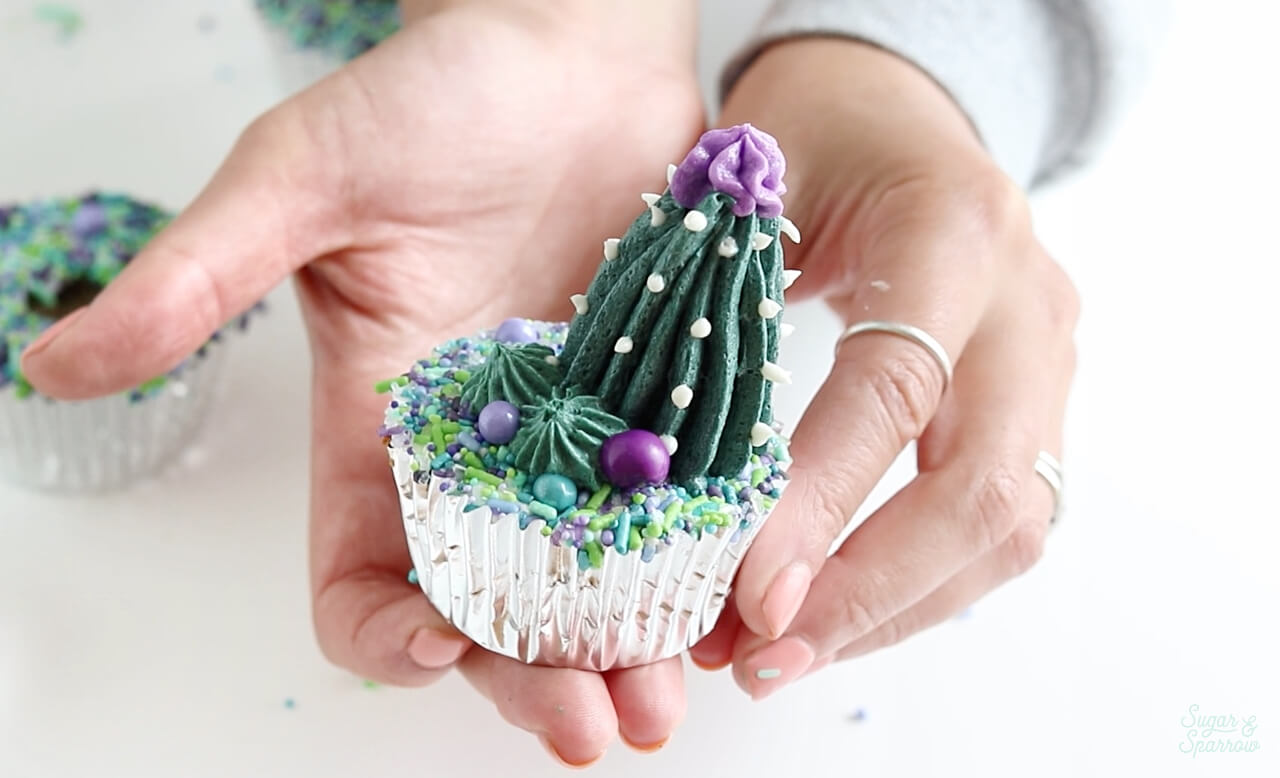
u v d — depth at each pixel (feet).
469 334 1.02
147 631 0.99
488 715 0.97
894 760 0.97
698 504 0.77
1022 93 1.18
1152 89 1.60
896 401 0.86
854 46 1.12
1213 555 1.12
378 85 0.96
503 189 1.01
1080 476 1.17
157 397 1.02
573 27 1.08
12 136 1.38
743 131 0.72
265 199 0.91
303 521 1.07
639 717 0.87
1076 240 1.41
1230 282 1.37
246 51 1.53
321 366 0.99
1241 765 0.98
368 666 0.89
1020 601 1.08
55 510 1.06
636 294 0.75
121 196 1.15
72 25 1.52
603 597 0.81
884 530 0.88
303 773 0.93
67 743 0.92
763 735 0.98
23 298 1.05
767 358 0.76
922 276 0.89
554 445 0.76
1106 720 1.00
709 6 1.51
